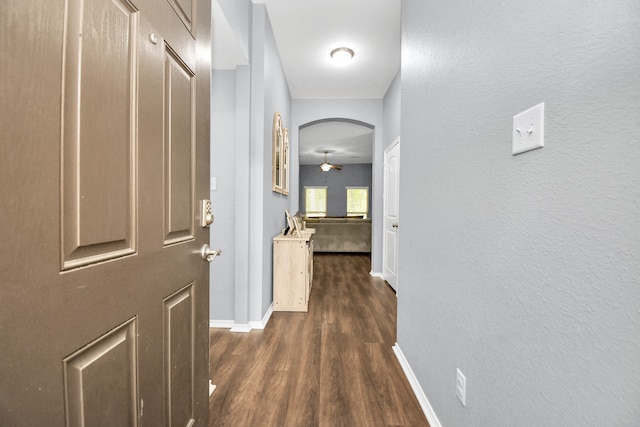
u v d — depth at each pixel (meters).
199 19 1.10
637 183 0.48
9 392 0.45
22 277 0.47
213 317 2.47
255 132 2.43
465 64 1.07
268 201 2.68
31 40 0.48
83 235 0.58
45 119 0.50
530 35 0.73
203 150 1.14
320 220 6.98
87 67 0.59
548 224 0.67
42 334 0.50
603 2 0.54
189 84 1.03
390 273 3.84
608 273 0.53
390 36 2.89
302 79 3.81
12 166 0.45
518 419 0.77
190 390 1.04
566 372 0.62
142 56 0.76
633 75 0.49
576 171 0.60
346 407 1.46
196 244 1.09
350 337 2.26
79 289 0.57
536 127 0.70
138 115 0.74
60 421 0.53
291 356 1.96
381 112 4.41
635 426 0.49
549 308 0.67
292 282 2.86
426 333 1.44
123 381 0.70
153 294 0.81
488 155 0.92
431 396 1.37
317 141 7.53
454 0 1.17
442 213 1.27
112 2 0.65
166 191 0.88
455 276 1.14
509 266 0.82
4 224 0.44
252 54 2.41
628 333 0.50
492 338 0.89
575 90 0.60
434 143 1.37
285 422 1.35
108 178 0.65
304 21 2.67
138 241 0.75
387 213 4.07
